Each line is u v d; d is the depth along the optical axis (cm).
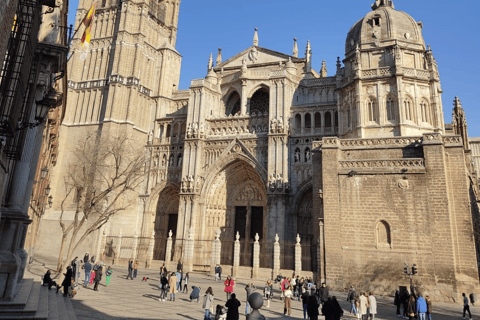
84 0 6988
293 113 5388
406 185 3275
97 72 6506
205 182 5622
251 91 5956
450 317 2384
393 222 3234
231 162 5631
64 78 2816
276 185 5059
